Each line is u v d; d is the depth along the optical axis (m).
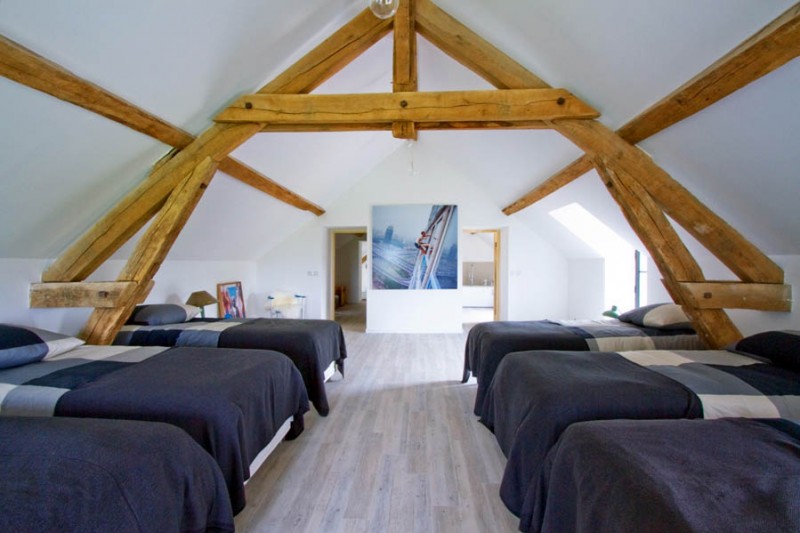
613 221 4.16
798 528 0.81
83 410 1.59
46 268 2.75
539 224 6.00
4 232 2.32
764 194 2.24
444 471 2.20
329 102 2.92
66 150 2.14
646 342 2.95
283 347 3.00
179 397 1.62
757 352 2.24
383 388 3.62
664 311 3.28
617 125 2.76
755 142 2.01
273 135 3.71
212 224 4.40
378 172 6.55
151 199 2.79
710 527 0.81
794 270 2.47
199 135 2.93
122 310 2.74
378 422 2.86
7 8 1.48
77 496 0.94
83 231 2.80
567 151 3.78
